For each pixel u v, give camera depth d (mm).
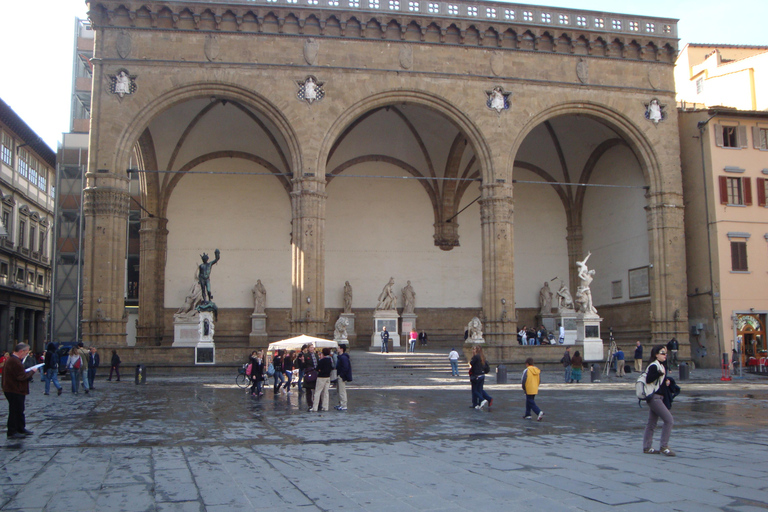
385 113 45469
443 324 49531
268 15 36938
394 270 49531
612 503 8453
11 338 59406
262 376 24844
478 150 38844
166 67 36062
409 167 50188
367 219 49688
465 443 13430
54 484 9711
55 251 46188
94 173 34875
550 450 12523
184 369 34594
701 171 42094
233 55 36594
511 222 38656
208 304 35406
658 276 40562
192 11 36125
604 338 47781
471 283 50312
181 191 47406
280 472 10516
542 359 37812
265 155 47719
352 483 9703
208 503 8602
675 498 8695
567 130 47219
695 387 28953
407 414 18609
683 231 40875
